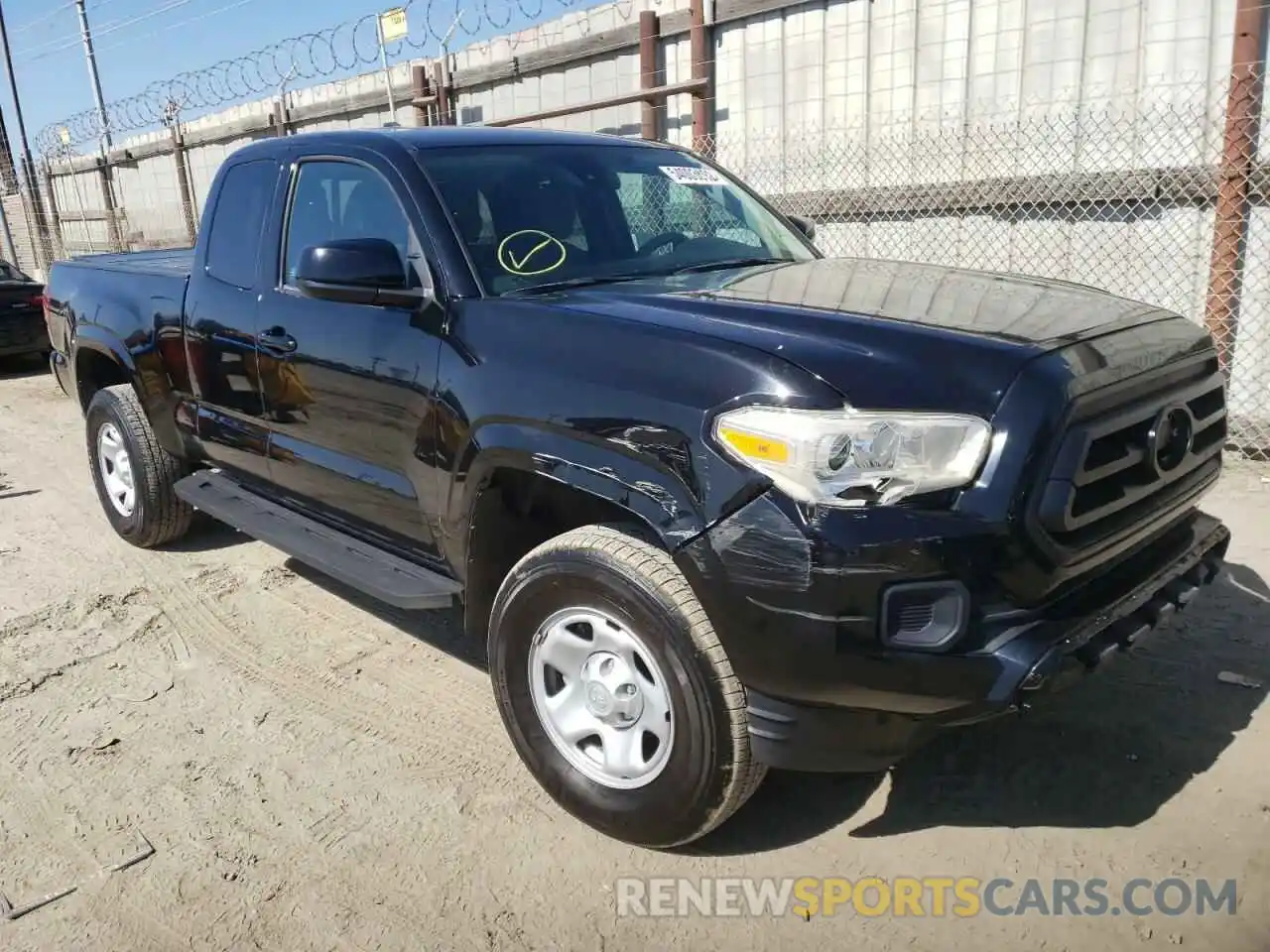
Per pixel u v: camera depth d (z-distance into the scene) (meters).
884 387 2.30
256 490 4.41
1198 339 2.94
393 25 9.22
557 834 2.89
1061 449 2.31
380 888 2.70
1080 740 3.22
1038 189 6.57
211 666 3.99
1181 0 5.85
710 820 2.61
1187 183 5.97
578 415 2.65
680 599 2.49
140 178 16.62
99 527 5.76
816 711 2.37
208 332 4.25
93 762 3.34
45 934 2.57
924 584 2.21
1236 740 3.18
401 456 3.32
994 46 6.61
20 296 11.02
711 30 8.09
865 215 7.48
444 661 3.97
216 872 2.78
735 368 2.42
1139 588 2.56
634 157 4.02
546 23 9.40
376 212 3.51
